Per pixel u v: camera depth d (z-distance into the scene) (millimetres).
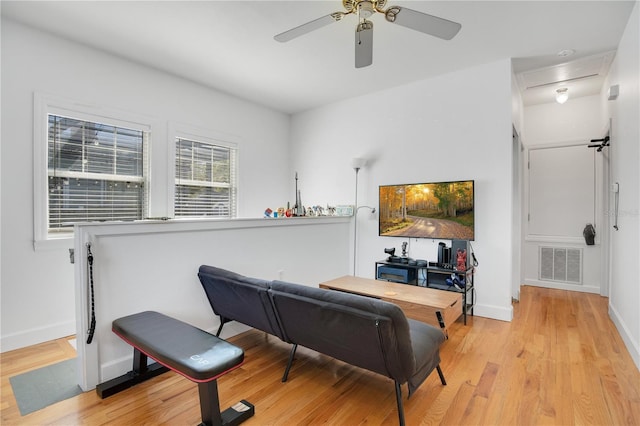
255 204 4965
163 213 3848
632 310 2617
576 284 4676
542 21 2760
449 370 2375
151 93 3727
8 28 2754
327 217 4297
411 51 3318
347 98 4754
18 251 2801
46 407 1924
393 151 4336
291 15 2711
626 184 2846
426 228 4023
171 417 1843
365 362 1849
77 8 2605
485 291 3617
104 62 3340
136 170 3660
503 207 3504
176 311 2596
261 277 3332
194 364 1622
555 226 4855
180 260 2621
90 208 3305
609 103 3729
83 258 2078
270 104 5004
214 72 3855
